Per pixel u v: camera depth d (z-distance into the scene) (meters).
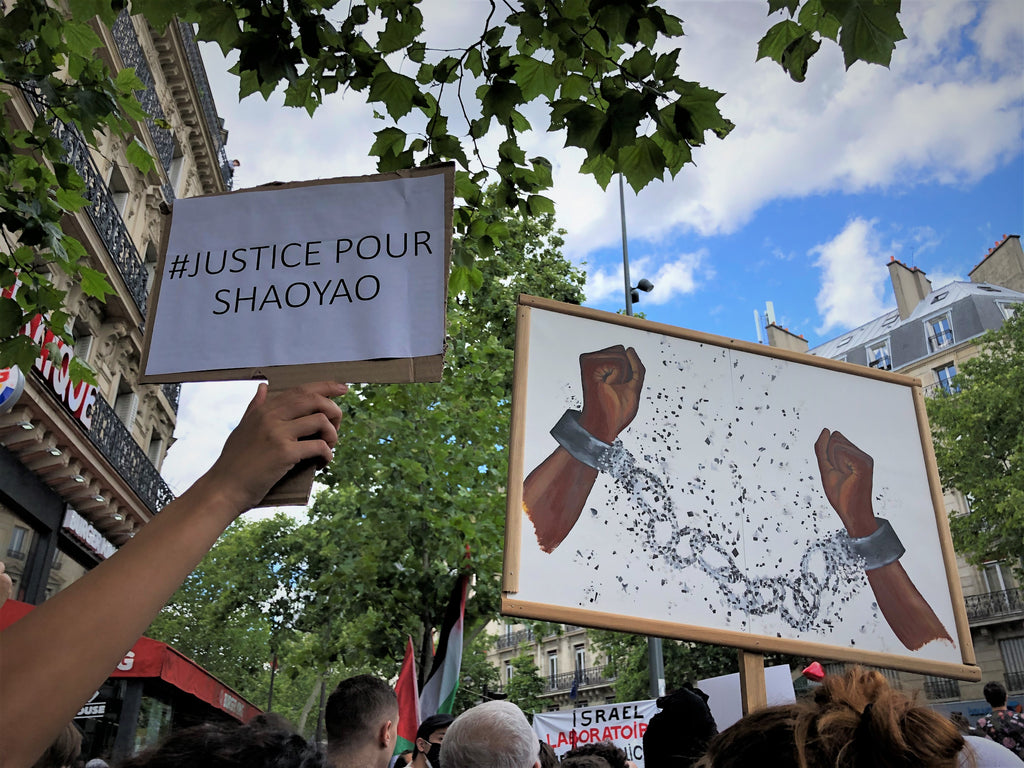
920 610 4.19
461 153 4.23
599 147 3.23
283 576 29.20
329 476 16.02
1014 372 28.91
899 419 4.57
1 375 9.18
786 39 3.34
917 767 1.19
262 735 1.43
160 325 1.89
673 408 4.11
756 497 4.09
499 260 17.14
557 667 49.09
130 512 16.09
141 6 3.35
